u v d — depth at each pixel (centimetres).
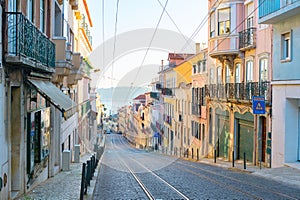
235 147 2428
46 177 1407
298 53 1650
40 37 1112
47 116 1405
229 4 2394
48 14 1480
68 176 1488
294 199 976
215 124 2800
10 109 954
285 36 1792
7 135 925
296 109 1752
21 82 1023
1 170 862
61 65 1524
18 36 887
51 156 1481
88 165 1130
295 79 1670
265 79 2008
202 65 3247
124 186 1218
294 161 1755
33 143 1173
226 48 2397
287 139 1753
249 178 1445
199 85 3322
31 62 975
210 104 2930
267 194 1051
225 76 2659
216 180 1374
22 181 1036
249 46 2162
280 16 1675
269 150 1906
